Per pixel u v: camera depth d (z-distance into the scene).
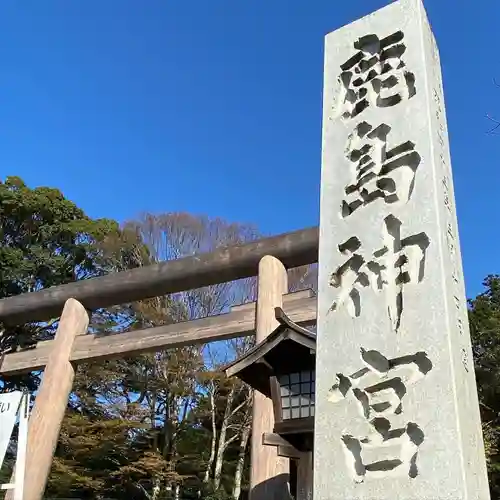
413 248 2.93
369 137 3.49
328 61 4.04
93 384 16.33
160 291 8.70
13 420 4.86
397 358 2.64
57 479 13.97
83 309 9.23
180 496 15.73
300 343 5.17
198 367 15.70
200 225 16.64
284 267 7.65
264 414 6.30
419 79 3.46
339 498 2.49
